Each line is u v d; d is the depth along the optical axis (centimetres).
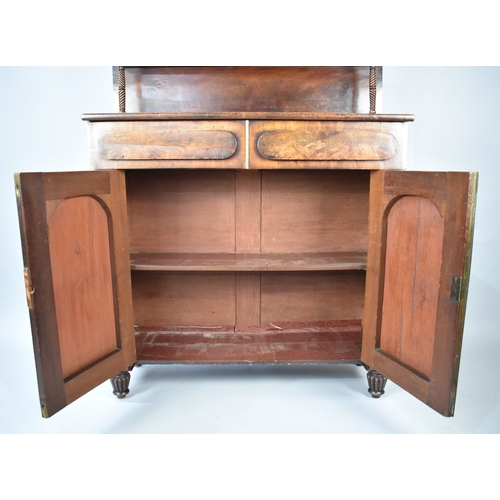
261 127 204
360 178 254
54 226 171
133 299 262
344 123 205
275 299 263
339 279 263
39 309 164
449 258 164
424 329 181
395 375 200
